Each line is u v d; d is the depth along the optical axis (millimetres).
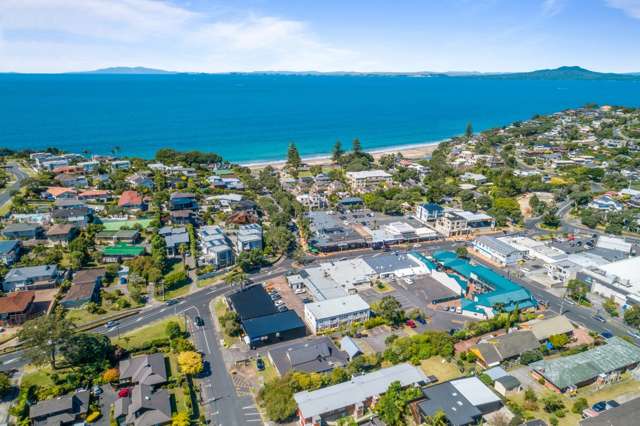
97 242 166875
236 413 86375
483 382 94625
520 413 85812
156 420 80688
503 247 167750
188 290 138000
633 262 151500
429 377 97125
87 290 129750
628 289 136250
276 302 130625
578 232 198000
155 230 174125
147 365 94438
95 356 97375
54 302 124875
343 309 120938
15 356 102312
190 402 86062
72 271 144750
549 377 94938
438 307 131375
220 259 154000
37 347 92312
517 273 156125
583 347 109438
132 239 167500
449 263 157500
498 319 118188
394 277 149750
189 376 96500
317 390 88562
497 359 102438
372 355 102750
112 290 136125
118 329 115250
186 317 122312
